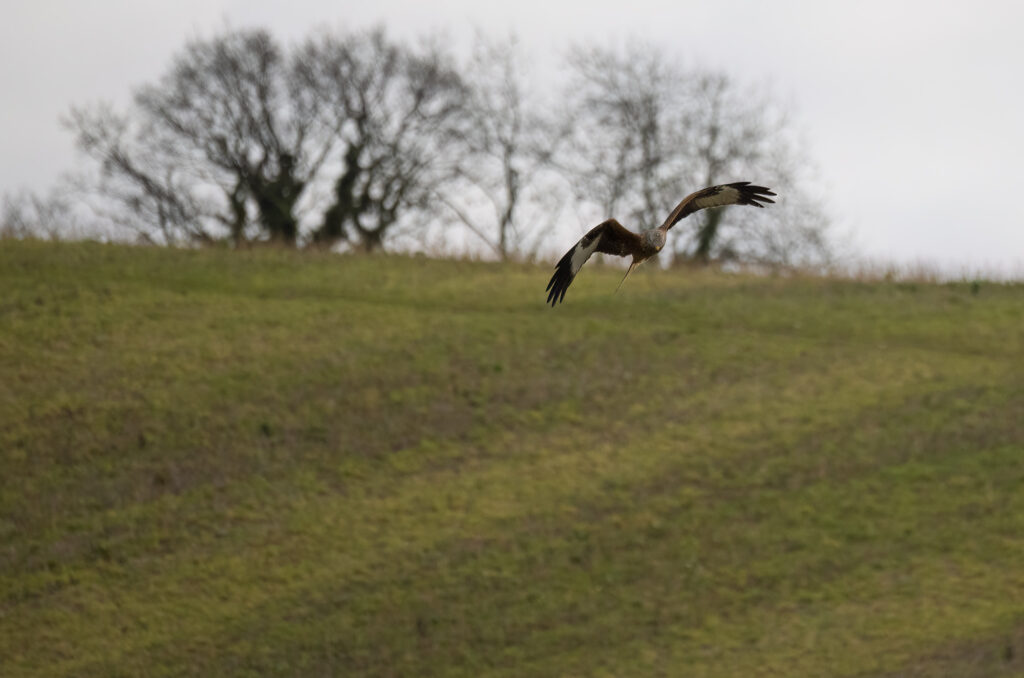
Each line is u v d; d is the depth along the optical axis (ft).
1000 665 208.23
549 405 329.72
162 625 242.99
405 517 277.23
